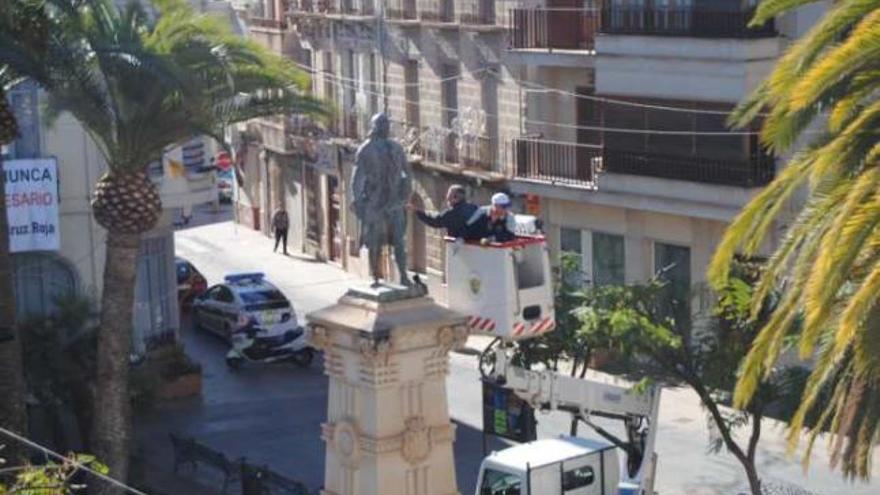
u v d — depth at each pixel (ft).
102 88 93.15
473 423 119.24
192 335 151.94
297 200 195.62
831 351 60.29
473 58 153.58
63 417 118.52
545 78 143.74
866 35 58.18
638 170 129.90
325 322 65.72
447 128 159.22
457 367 134.00
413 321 64.54
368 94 175.22
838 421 65.36
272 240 203.41
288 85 96.78
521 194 144.87
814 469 104.01
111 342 95.61
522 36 143.02
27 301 125.59
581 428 112.57
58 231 122.01
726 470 105.40
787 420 85.35
